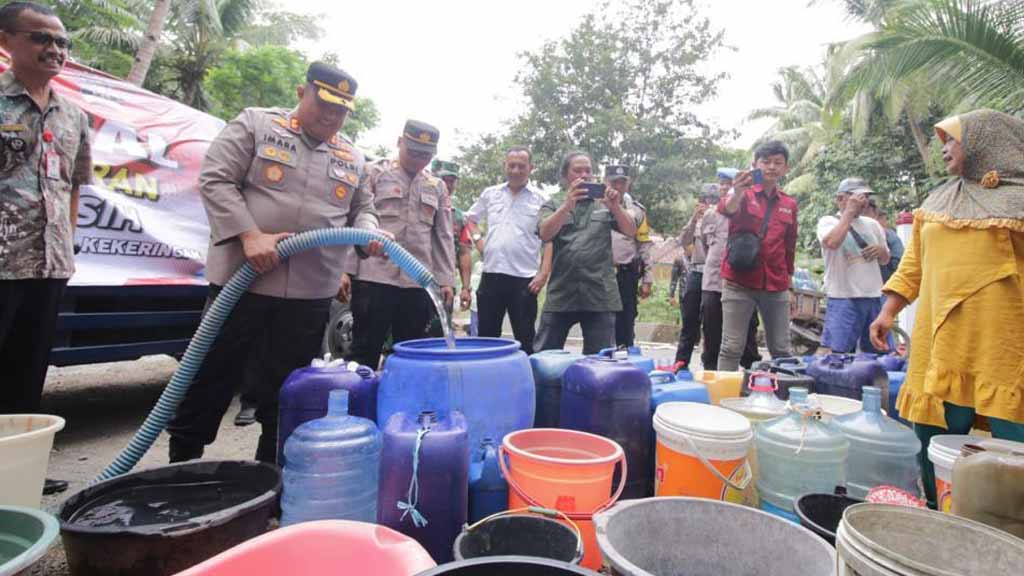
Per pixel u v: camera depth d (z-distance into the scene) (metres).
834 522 1.59
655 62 14.84
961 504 1.41
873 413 2.11
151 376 5.23
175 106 3.91
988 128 1.97
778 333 3.67
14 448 1.58
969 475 1.39
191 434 2.21
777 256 3.60
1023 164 1.92
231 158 2.13
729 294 3.68
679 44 14.70
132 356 3.38
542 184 14.98
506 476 1.69
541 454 1.83
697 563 1.37
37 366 2.38
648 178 14.18
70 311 3.00
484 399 1.99
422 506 1.57
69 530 1.34
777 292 3.64
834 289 4.44
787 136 18.38
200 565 1.13
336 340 4.65
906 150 13.61
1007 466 1.33
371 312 3.20
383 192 3.27
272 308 2.27
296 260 2.24
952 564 1.14
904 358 3.34
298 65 18.72
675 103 14.92
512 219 4.16
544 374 2.46
